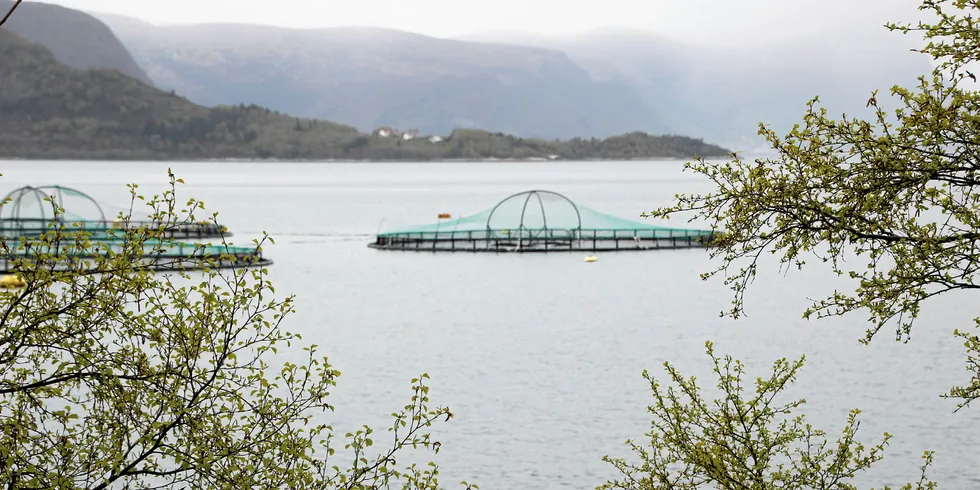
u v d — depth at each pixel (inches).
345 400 1753.2
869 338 531.8
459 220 4859.7
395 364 2130.9
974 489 1236.5
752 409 680.4
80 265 501.7
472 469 1350.9
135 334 513.3
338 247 5007.4
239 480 518.6
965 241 503.5
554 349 2336.4
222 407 531.2
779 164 520.7
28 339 496.1
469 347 2369.6
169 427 518.0
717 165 533.3
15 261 491.8
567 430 1549.0
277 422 545.0
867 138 499.5
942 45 478.9
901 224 525.3
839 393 1758.1
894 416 1579.7
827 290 3390.7
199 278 2630.4
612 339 2475.4
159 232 520.1
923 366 1984.5
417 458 1398.9
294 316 2844.5
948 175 499.5
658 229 4817.9
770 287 3506.4
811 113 508.7
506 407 1710.1
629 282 3631.9
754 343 2352.4
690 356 2215.8
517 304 3122.5
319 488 565.3
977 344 606.5
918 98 486.6
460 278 3764.8
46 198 505.4
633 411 1672.0
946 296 2997.0
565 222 5221.5
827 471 704.4
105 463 502.6
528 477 1314.0
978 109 482.6
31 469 494.9
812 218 514.6
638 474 1302.9
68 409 524.1
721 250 539.8
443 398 1782.7
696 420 698.2
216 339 541.0
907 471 1302.9
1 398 535.8
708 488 908.0
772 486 670.5
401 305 3100.4
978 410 1595.7
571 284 3587.6
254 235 5748.0
